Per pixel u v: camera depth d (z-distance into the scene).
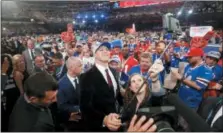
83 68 1.53
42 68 1.63
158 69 1.27
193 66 1.49
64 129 1.36
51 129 0.93
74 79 1.50
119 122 1.02
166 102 0.68
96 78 1.27
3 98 1.38
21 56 1.59
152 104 1.15
